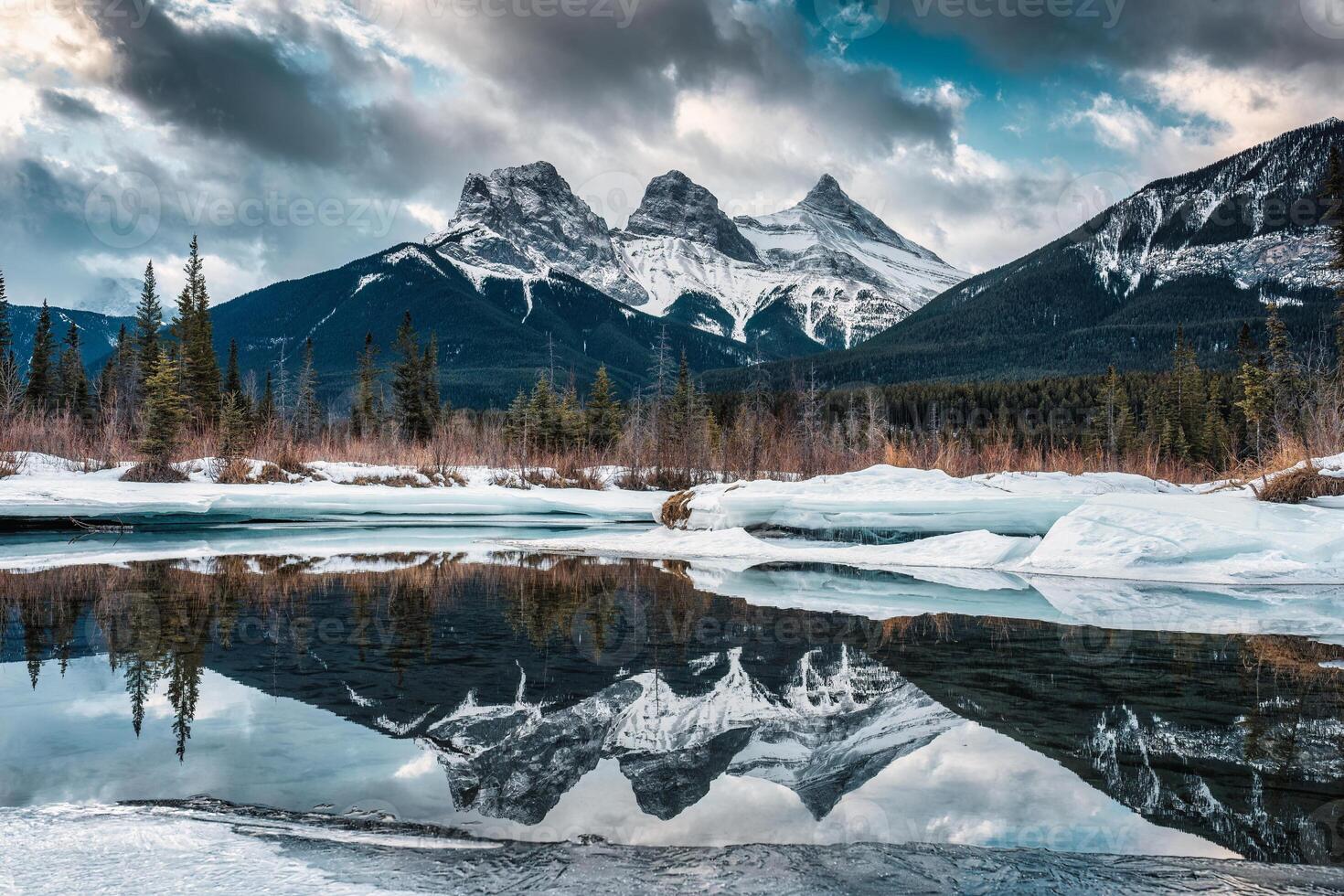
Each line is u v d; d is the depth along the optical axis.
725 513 12.54
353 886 2.00
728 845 2.32
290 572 9.02
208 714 3.69
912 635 5.55
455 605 6.84
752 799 2.71
